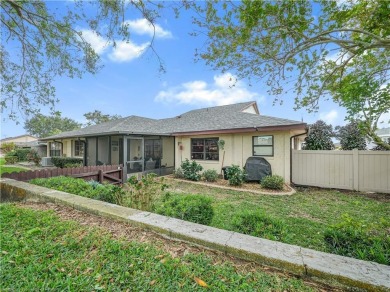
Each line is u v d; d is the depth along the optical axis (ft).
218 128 32.65
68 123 121.29
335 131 34.14
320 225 12.94
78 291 5.38
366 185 23.94
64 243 7.64
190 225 8.45
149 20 14.69
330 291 5.21
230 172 28.02
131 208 10.79
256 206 17.61
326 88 17.35
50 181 16.29
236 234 7.67
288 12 10.89
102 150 44.98
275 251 6.38
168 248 7.39
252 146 30.83
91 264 6.47
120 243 7.64
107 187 14.98
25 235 8.21
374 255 6.19
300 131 30.91
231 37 12.71
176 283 5.66
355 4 11.00
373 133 24.02
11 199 15.44
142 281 5.75
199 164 34.35
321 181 26.55
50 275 5.98
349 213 15.92
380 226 9.46
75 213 10.73
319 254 6.22
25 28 18.65
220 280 5.73
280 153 28.35
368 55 15.80
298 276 5.69
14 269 6.22
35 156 62.59
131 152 45.70
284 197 21.25
